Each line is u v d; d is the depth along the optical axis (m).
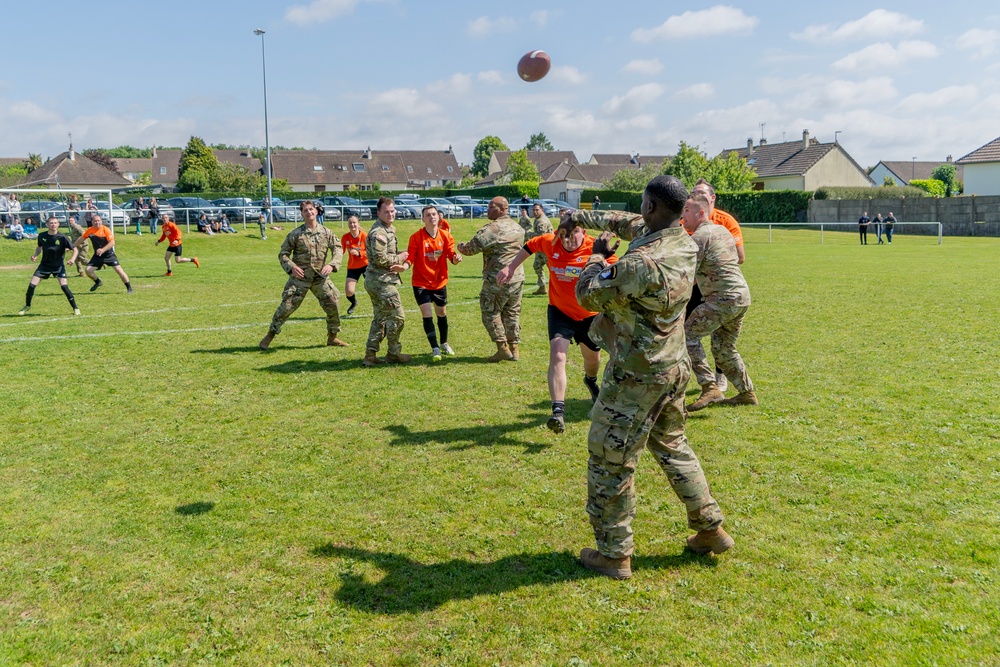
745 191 58.97
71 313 13.14
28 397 7.21
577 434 6.02
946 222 45.06
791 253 27.75
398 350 8.80
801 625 3.25
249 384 7.77
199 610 3.45
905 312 11.98
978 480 4.82
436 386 7.66
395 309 8.64
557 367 5.98
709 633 3.21
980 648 3.04
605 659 3.04
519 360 8.94
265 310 13.61
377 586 3.64
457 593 3.57
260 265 24.73
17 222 30.64
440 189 73.50
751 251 29.25
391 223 8.65
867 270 19.78
